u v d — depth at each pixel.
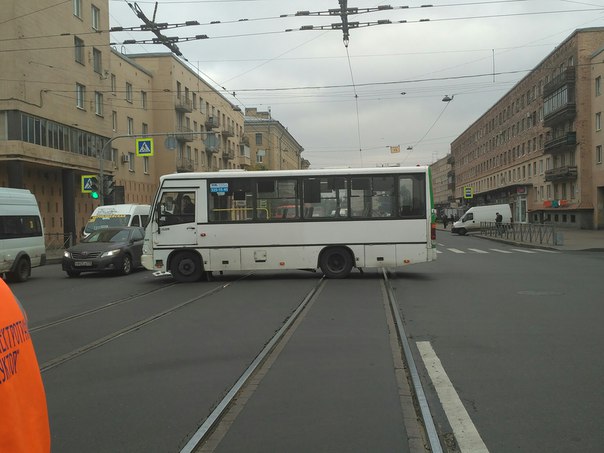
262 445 3.82
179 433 4.07
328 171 13.94
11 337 1.69
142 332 7.86
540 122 55.09
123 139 41.31
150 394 5.02
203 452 3.73
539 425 4.10
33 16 27.42
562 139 46.41
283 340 7.12
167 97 48.09
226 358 6.25
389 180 13.88
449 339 7.01
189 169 52.09
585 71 44.38
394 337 7.22
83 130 32.84
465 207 73.19
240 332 7.66
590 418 4.23
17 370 1.70
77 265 16.39
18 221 15.60
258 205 14.00
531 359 5.99
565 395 4.79
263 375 5.57
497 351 6.36
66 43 30.77
